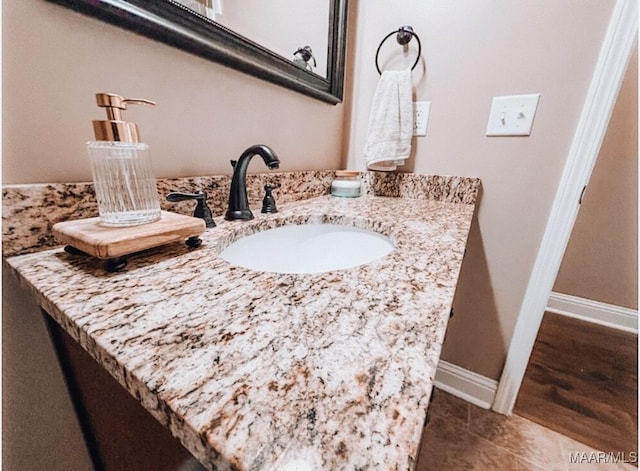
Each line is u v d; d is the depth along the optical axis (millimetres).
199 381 184
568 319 1725
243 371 193
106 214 403
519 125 835
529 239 898
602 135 736
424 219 696
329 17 911
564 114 776
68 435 469
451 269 381
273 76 720
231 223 603
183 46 519
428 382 186
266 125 766
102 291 300
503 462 855
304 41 841
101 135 378
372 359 206
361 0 1000
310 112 931
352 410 164
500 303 992
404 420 159
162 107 521
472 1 831
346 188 1004
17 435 413
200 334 232
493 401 1059
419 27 921
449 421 1000
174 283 322
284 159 862
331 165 1128
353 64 1078
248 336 230
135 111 483
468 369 1104
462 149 938
